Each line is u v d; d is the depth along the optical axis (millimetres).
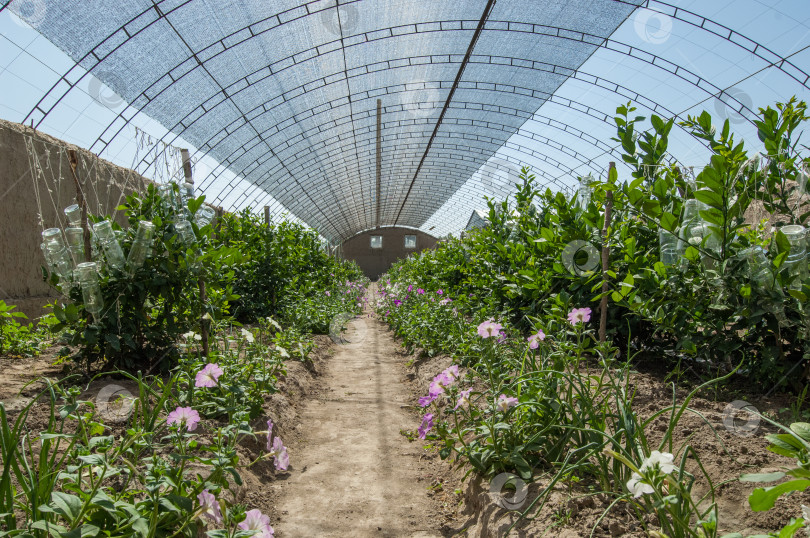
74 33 7285
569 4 9891
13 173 6742
